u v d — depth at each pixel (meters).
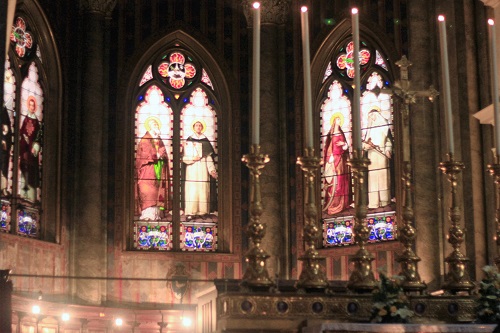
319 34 23.42
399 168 21.59
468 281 11.17
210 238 23.41
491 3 16.41
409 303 10.58
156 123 23.73
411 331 9.89
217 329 10.41
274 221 22.95
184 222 23.38
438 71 20.39
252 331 10.05
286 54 23.83
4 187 20.75
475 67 19.00
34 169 21.84
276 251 22.80
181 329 22.19
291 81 23.70
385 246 21.53
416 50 20.94
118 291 22.42
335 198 22.81
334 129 23.14
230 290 11.19
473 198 18.50
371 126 22.53
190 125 23.92
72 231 22.34
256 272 10.44
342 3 23.20
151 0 24.08
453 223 11.37
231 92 23.95
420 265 20.11
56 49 22.64
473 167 18.61
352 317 10.32
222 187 23.67
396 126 21.88
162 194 23.42
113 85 23.45
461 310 10.66
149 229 23.16
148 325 22.16
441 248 19.98
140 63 23.78
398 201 21.52
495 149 11.86
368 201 22.28
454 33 19.20
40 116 22.25
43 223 21.89
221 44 24.17
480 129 18.81
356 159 11.02
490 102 18.70
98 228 22.50
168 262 22.84
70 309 21.33
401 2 22.27
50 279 21.55
